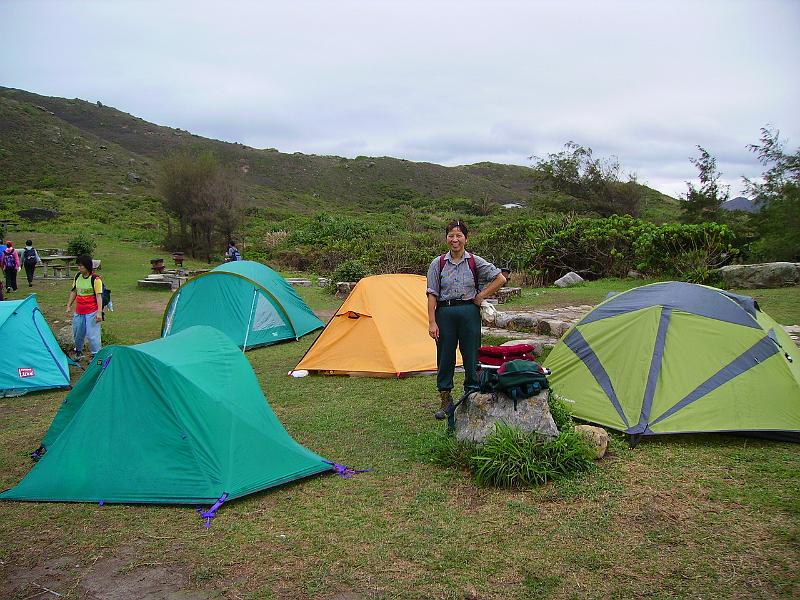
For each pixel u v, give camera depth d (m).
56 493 4.54
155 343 5.08
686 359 5.50
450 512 4.07
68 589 3.35
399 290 8.59
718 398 5.28
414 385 7.45
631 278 16.86
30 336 8.47
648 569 3.29
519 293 14.38
